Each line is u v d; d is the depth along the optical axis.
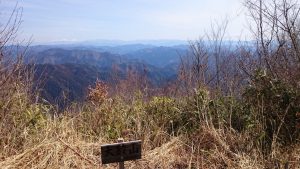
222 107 4.91
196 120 4.76
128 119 4.98
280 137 4.32
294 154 3.89
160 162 3.90
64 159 3.69
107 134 4.53
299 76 5.14
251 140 4.19
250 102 4.79
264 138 4.21
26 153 3.71
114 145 3.02
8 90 4.37
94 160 3.84
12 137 4.07
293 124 4.40
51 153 3.73
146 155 4.02
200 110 4.83
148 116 4.99
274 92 4.60
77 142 4.14
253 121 4.40
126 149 3.06
